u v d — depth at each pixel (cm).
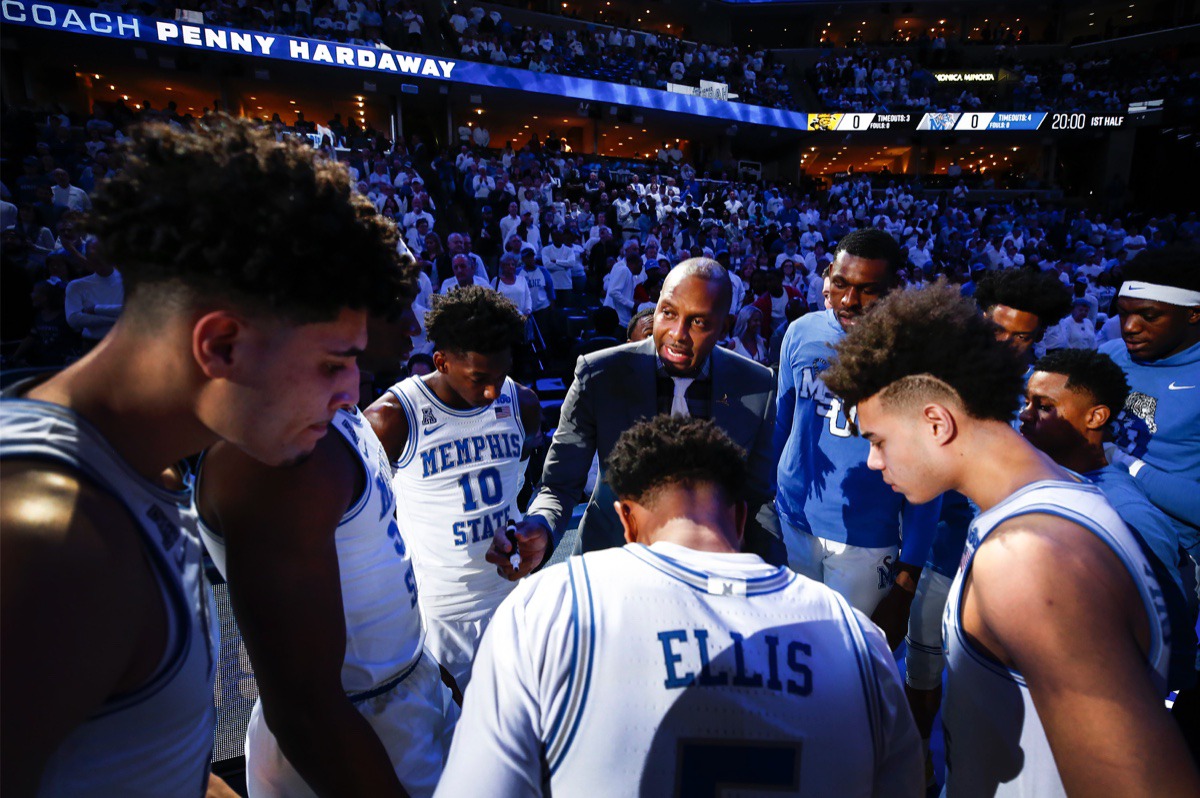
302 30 1444
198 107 1703
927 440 91
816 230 1523
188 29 1302
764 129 2144
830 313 207
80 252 531
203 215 55
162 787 68
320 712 85
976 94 2264
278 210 57
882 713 78
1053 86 2252
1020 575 74
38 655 49
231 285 57
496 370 178
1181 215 1898
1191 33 2186
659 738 72
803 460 209
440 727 128
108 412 61
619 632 75
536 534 161
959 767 95
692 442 91
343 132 1360
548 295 784
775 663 75
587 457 181
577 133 2211
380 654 115
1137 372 200
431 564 189
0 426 55
